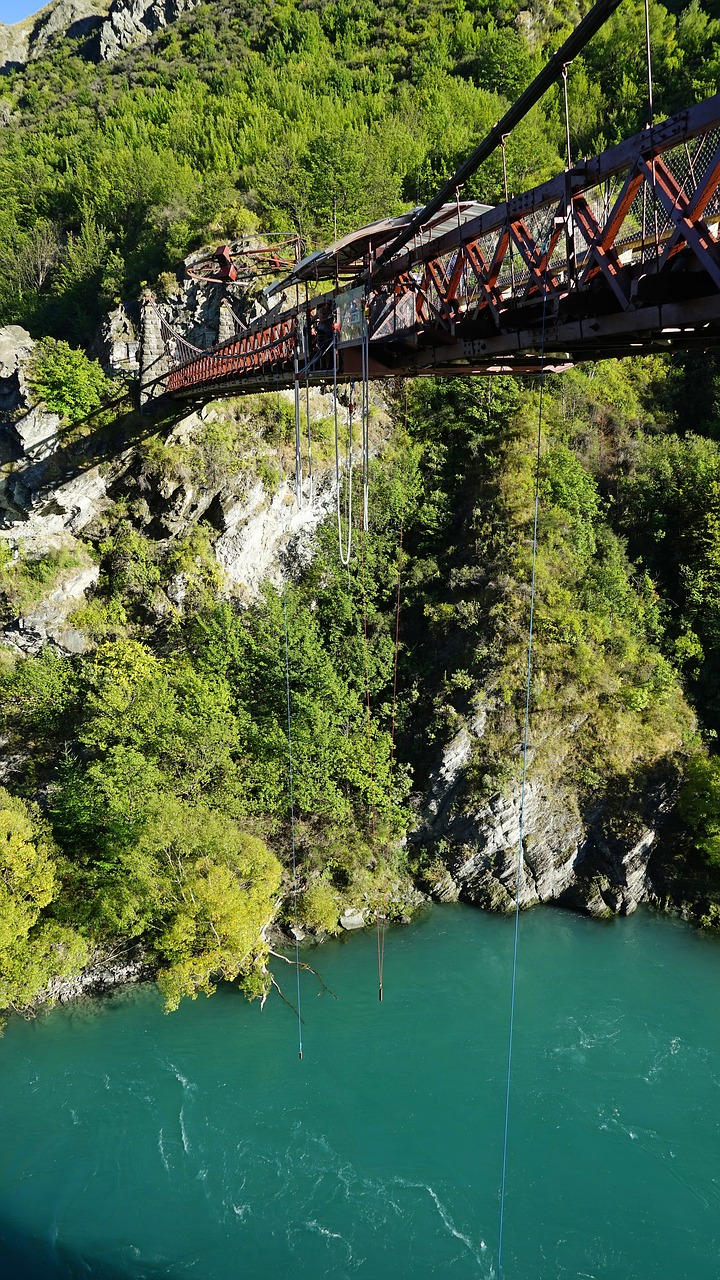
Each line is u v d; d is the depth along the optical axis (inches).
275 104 2984.7
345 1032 1165.1
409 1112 1023.6
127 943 1315.2
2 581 1764.3
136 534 1860.2
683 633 1642.5
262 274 2027.6
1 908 1199.6
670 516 1747.0
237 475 1835.6
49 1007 1243.8
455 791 1510.8
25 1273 859.4
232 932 1147.9
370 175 2356.1
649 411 1920.5
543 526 1670.8
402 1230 879.1
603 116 2630.4
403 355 770.2
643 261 444.5
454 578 1675.7
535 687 1509.6
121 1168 968.9
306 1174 948.6
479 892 1461.6
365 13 3641.7
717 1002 1189.7
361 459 1892.2
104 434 1887.3
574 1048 1108.5
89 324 2333.9
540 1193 905.5
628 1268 821.9
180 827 1259.2
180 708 1565.0
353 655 1672.0
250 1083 1082.7
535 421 1806.1
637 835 1418.6
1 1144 1007.0
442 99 2760.8
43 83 4537.4
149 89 3727.9
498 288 630.5
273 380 1172.5
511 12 3331.7
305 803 1477.6
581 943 1342.3
